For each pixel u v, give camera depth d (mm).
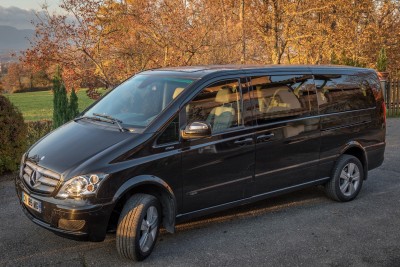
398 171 7648
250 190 4992
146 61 12086
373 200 6094
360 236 4793
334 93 5840
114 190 3863
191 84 4582
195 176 4457
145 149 4102
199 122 4285
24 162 4375
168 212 4348
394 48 23172
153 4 11648
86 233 3795
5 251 4328
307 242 4617
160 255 4258
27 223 5090
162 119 4289
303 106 5438
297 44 16141
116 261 4113
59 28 10695
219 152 4605
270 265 4082
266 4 15555
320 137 5602
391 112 15516
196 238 4688
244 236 4758
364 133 6184
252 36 15312
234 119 4781
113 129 4383
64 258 4176
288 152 5266
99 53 11430
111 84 11711
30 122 10797
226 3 14609
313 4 15422
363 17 21250
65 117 10188
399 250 4441
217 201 4727
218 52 12531
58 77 10391
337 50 16875
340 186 5941
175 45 11688
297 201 6035
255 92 5000
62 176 3816
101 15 11078
